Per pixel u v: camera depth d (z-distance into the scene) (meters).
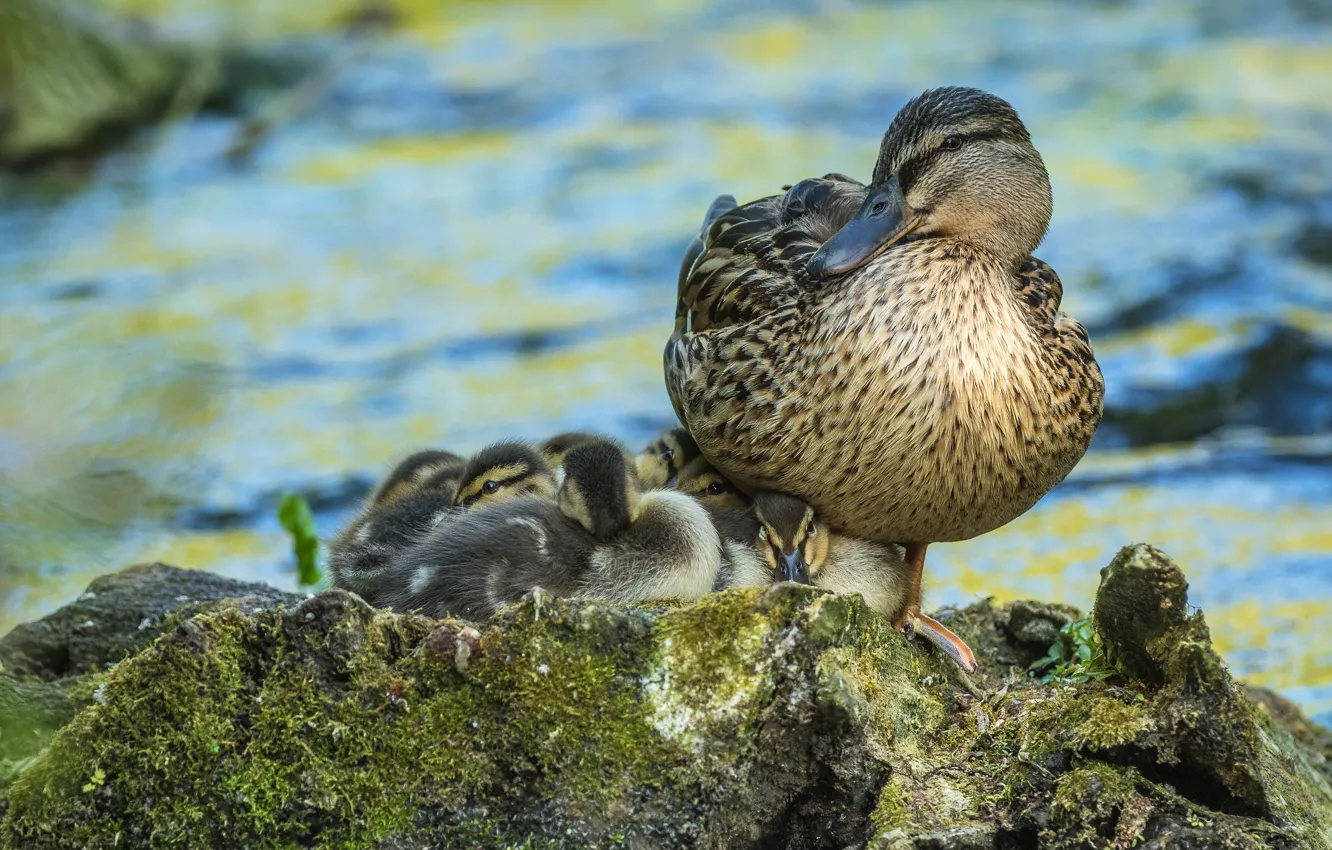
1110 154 25.00
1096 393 10.03
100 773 7.87
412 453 12.86
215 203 24.69
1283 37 30.61
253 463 16.73
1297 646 13.48
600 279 21.84
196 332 19.86
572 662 7.88
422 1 34.25
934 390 9.30
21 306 20.59
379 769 7.85
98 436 7.26
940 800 7.86
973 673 9.23
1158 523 15.86
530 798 7.84
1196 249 21.36
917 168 9.98
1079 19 32.19
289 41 30.30
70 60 25.95
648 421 17.86
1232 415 18.08
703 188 24.47
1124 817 7.61
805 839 8.04
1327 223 22.31
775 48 31.05
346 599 7.95
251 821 7.82
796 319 9.69
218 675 7.89
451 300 21.27
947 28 32.19
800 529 9.59
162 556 14.84
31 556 7.57
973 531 10.00
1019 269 10.48
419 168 26.02
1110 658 8.54
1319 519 15.89
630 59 30.66
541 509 9.70
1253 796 7.80
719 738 7.80
